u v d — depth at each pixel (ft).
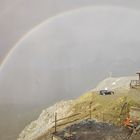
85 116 153.58
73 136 86.07
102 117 136.77
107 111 145.48
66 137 85.35
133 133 90.22
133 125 99.40
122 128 96.43
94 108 169.68
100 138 84.64
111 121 124.88
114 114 136.67
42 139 148.05
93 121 106.01
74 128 95.35
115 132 91.40
